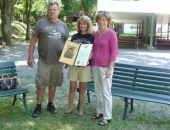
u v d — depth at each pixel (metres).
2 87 4.31
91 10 38.81
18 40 19.92
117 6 16.53
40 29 4.12
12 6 16.70
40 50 4.24
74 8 39.62
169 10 16.30
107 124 4.11
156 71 4.45
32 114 4.39
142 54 14.26
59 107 4.87
